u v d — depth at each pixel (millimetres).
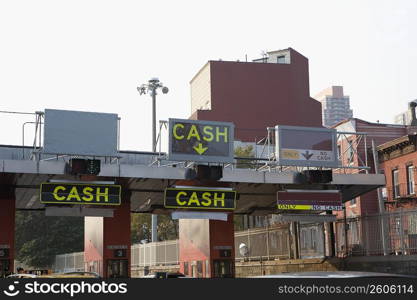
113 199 23938
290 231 34938
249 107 77750
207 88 79062
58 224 71625
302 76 80500
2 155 27797
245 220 49375
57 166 23000
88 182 23844
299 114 79125
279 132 26219
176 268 41938
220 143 25250
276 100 78562
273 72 79188
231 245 29844
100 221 31234
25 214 71625
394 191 42406
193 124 25031
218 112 76688
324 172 25922
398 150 42000
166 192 24969
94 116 24109
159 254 46250
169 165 27578
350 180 26812
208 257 29891
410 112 50000
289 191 26484
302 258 33562
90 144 23844
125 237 27688
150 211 34812
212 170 24688
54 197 23422
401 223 25484
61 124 23688
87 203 23703
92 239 33750
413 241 24641
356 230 29188
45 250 69938
